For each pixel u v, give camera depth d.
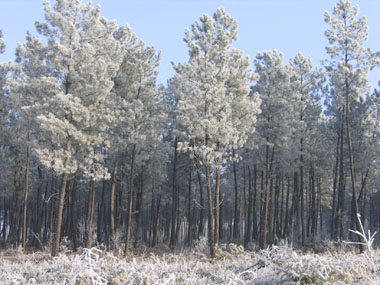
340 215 29.84
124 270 8.56
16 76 26.91
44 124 19.38
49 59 21.30
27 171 27.56
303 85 32.94
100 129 22.38
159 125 26.84
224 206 49.16
